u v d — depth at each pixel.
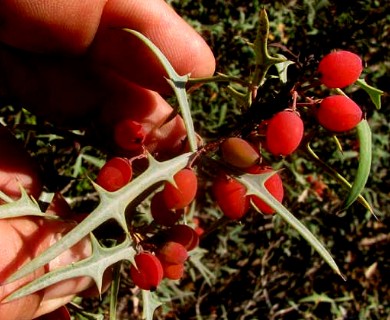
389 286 0.38
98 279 0.11
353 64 0.11
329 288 0.38
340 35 0.32
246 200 0.12
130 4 0.17
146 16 0.17
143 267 0.12
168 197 0.12
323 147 0.34
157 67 0.18
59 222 0.15
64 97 0.19
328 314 0.37
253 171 0.12
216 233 0.33
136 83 0.18
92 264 0.11
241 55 0.33
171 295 0.32
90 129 0.19
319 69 0.11
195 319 0.35
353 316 0.37
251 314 0.36
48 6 0.17
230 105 0.32
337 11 0.34
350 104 0.11
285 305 0.37
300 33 0.34
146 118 0.18
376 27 0.35
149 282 0.12
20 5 0.17
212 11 0.34
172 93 0.19
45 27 0.17
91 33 0.18
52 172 0.15
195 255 0.26
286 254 0.36
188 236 0.13
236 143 0.11
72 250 0.15
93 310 0.30
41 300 0.14
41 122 0.26
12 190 0.16
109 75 0.19
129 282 0.28
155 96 0.19
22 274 0.10
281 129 0.11
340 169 0.34
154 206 0.13
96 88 0.19
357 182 0.11
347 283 0.38
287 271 0.36
